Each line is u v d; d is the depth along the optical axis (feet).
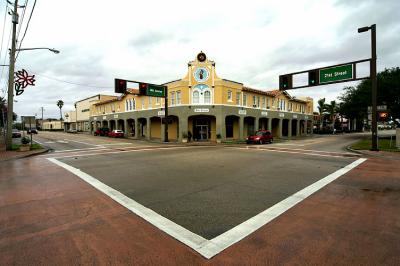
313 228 14.66
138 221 15.85
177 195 21.50
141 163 39.93
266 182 26.27
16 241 13.20
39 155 53.98
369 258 11.37
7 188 24.18
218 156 49.29
